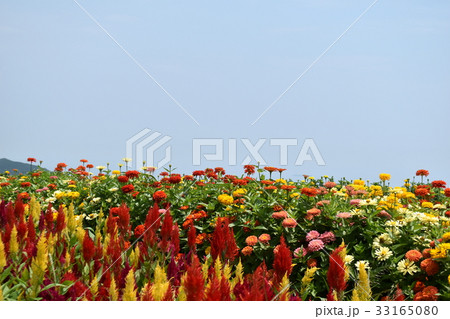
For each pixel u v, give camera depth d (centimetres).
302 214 480
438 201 602
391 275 376
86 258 257
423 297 329
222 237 275
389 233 405
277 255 224
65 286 230
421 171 686
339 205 497
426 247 384
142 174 704
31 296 220
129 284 194
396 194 486
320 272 416
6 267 254
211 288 182
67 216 337
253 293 184
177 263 276
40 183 884
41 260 224
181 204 574
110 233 318
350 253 420
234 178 594
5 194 780
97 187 675
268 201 515
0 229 327
